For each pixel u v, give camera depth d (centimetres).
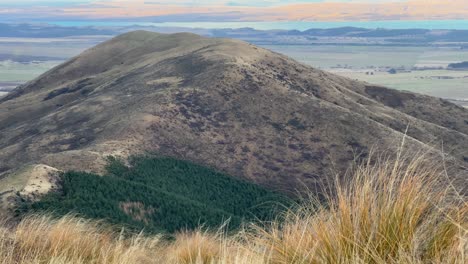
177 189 9488
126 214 6241
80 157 9612
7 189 5816
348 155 11719
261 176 11262
